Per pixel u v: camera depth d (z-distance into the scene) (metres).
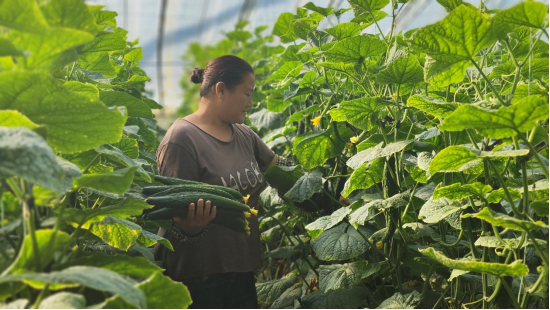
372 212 2.90
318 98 3.67
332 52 2.88
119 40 2.39
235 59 2.90
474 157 1.91
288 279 3.21
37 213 1.64
